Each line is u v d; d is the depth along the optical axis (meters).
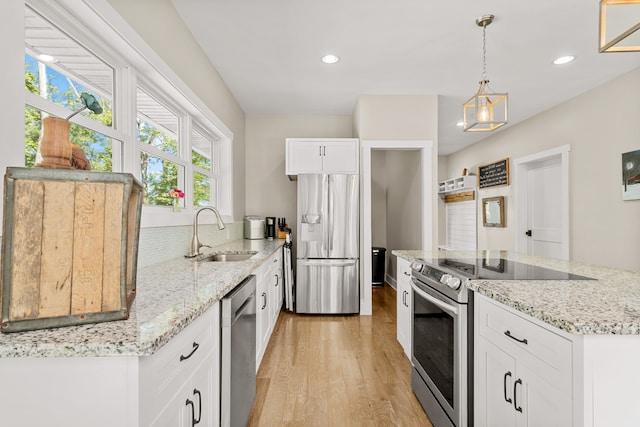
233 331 1.38
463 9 2.16
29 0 1.17
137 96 2.01
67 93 1.40
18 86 0.99
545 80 3.26
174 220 2.16
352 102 4.02
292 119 4.52
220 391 1.33
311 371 2.36
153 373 0.80
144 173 2.07
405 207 4.70
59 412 0.74
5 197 0.76
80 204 0.83
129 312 0.96
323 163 3.75
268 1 2.07
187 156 2.61
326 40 2.55
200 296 1.15
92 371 0.74
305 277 3.71
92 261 0.85
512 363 1.19
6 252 0.77
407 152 4.54
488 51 2.72
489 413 1.35
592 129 3.45
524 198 4.63
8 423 0.75
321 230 3.70
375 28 2.39
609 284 1.36
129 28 1.54
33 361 0.74
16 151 0.99
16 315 0.77
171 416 0.90
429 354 1.83
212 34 2.45
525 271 1.66
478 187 5.77
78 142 1.46
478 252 2.56
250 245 3.25
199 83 2.61
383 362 2.51
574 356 0.91
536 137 4.31
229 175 3.59
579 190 3.61
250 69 3.07
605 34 1.19
